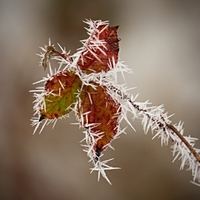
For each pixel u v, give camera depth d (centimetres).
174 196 91
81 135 97
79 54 41
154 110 42
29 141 97
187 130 98
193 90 102
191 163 42
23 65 103
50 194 93
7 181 94
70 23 110
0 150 95
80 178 94
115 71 41
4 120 97
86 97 41
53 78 41
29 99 99
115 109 41
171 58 108
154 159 93
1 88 100
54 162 96
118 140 94
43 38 108
